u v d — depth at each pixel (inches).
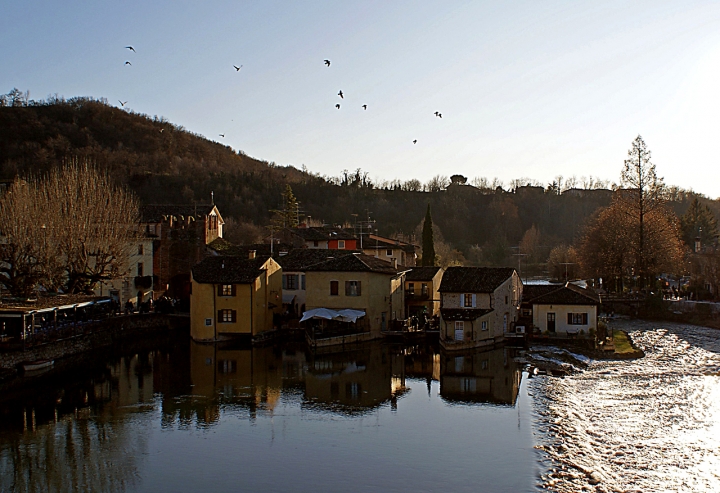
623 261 3745.1
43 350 2143.2
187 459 1320.1
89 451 1365.7
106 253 2711.6
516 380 1979.6
